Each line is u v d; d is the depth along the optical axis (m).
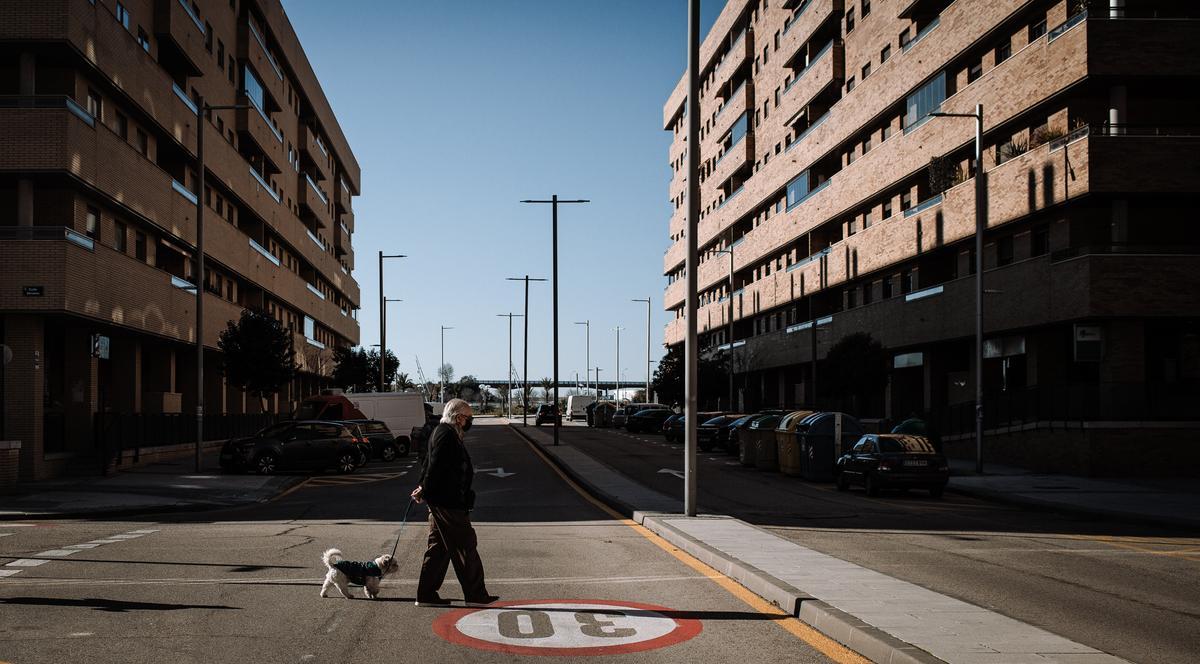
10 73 27.25
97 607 8.73
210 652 7.02
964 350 41.88
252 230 49.62
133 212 30.59
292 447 28.38
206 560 11.77
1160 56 29.53
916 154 41.75
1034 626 7.38
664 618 8.20
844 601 8.27
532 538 14.00
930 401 42.22
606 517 17.23
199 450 28.03
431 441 8.87
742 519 17.02
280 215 53.38
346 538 14.05
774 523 16.44
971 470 29.50
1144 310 28.81
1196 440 27.77
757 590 9.40
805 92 56.44
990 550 13.07
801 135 57.50
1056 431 29.22
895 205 45.16
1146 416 27.89
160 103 33.34
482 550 12.66
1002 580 10.45
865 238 47.25
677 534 13.11
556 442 41.47
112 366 32.34
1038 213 32.25
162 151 36.22
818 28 54.50
